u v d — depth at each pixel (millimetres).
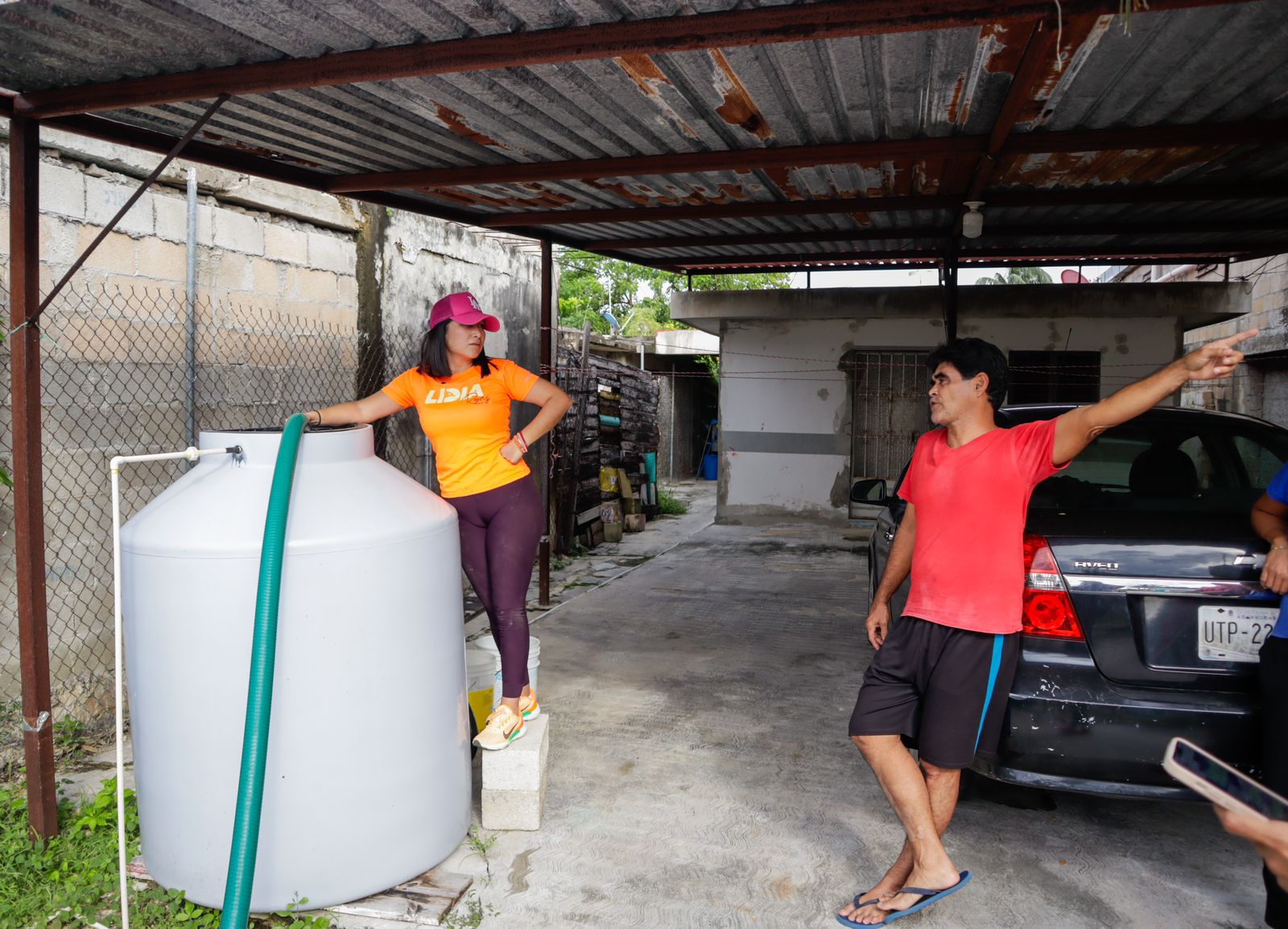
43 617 3244
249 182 5316
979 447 2631
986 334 9891
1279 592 2668
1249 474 3410
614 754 4070
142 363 4738
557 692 4898
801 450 10609
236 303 5328
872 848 3238
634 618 6527
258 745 2479
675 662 5457
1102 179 5328
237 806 2451
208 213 5105
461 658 3182
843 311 10047
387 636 2818
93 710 4582
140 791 2910
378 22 2801
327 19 2779
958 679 2613
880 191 5699
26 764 3240
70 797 3605
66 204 4316
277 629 2568
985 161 4496
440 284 7418
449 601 3074
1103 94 3750
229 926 2365
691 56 3277
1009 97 3613
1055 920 2793
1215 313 9352
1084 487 3336
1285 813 1127
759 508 10781
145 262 4730
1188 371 2201
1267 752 2547
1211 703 2740
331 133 4184
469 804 3301
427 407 3283
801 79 3543
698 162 4605
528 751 3314
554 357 9219
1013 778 2904
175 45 2947
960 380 2650
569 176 4738
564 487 9359
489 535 3346
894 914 2727
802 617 6543
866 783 3768
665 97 3740
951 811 2797
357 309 6398
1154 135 4215
